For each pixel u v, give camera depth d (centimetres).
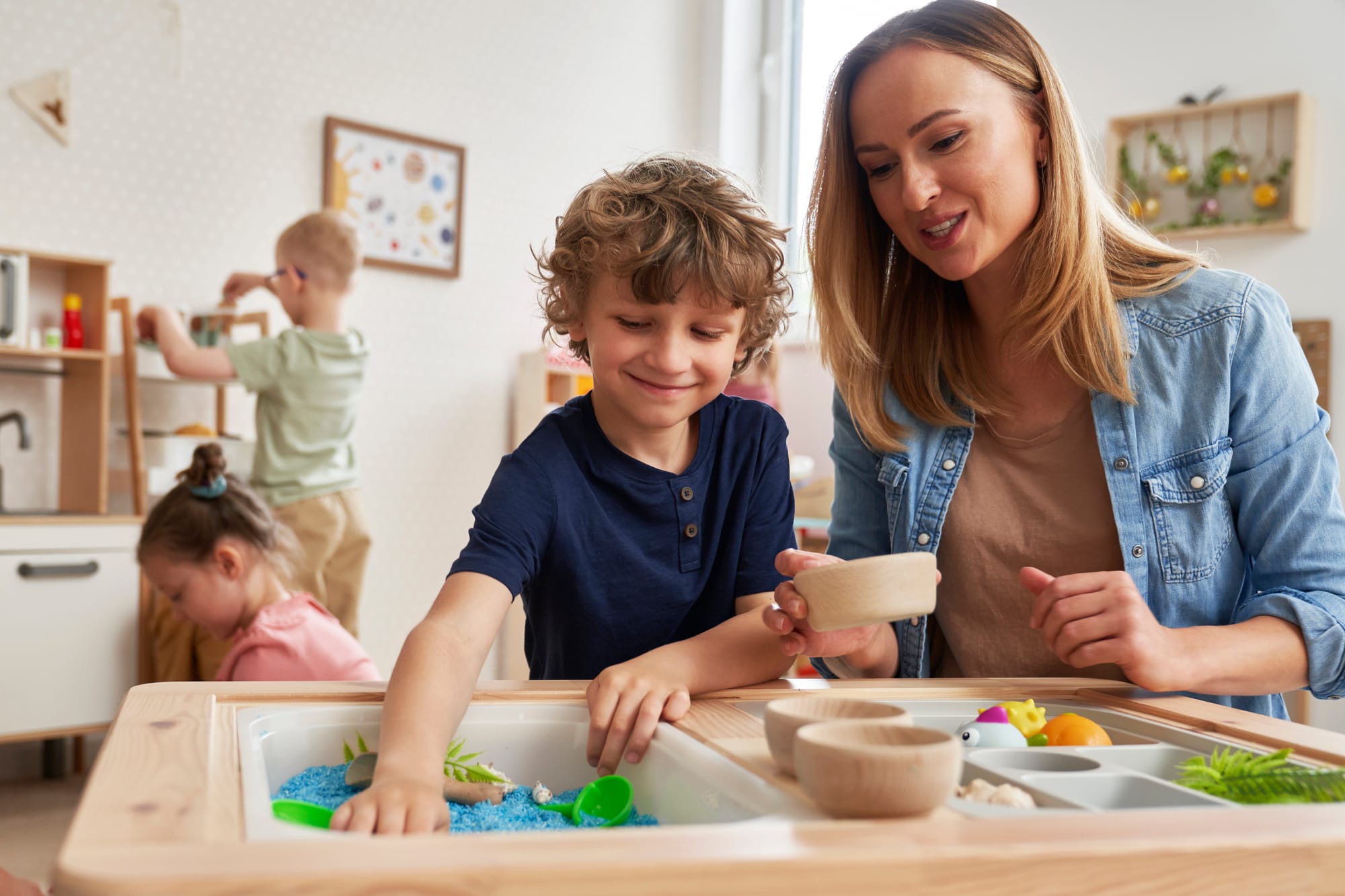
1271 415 97
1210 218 316
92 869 37
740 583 104
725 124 464
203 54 337
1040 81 98
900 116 94
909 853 40
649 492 100
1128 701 80
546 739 79
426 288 389
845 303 111
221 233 342
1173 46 327
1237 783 59
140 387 323
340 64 368
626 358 90
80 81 314
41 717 267
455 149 393
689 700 77
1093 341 100
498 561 86
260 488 296
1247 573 103
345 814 55
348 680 165
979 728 71
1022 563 108
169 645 278
